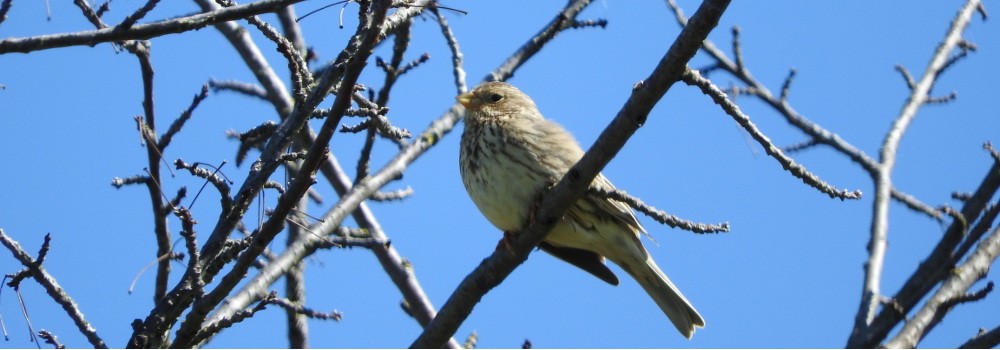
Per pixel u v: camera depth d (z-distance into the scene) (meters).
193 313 8.16
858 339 10.69
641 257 10.91
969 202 10.97
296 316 12.34
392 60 9.88
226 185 8.39
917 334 10.33
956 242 10.79
